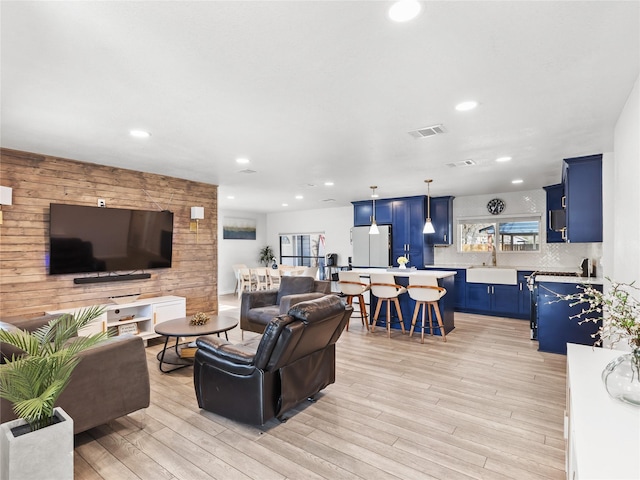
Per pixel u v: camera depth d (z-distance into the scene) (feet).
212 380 8.98
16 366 5.87
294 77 6.98
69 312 12.66
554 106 8.43
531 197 21.27
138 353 8.47
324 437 8.06
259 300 16.60
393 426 8.51
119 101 8.07
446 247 24.47
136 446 7.74
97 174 14.53
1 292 12.12
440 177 17.15
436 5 4.83
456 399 9.93
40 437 5.87
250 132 10.32
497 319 20.35
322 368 10.02
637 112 7.07
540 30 5.42
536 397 10.01
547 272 18.22
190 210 18.07
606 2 4.76
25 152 12.57
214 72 6.75
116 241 14.85
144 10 4.89
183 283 17.76
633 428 3.66
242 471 6.88
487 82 7.22
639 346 4.67
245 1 4.71
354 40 5.69
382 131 10.22
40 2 4.66
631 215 7.86
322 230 32.27
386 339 16.19
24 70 6.61
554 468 6.86
